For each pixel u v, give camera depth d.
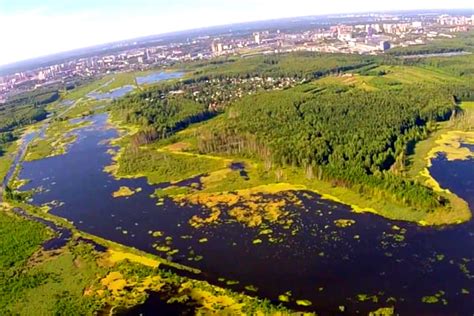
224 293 140.25
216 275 151.75
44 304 143.00
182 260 162.25
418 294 134.00
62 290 149.75
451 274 141.38
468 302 129.12
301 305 133.62
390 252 155.62
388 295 134.75
